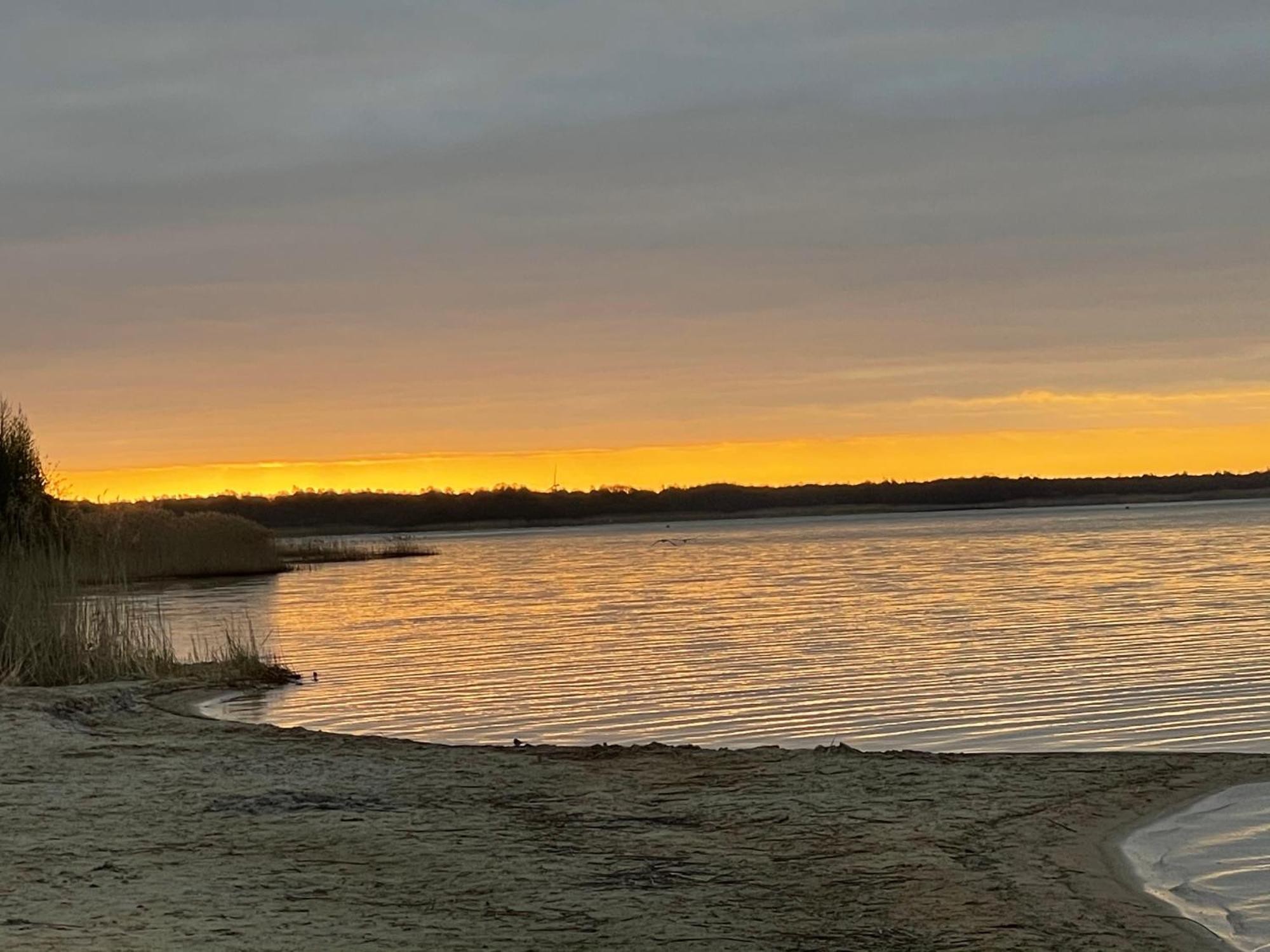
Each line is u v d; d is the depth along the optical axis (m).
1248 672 22.27
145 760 14.05
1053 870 9.34
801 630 31.81
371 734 17.64
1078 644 27.14
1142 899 8.70
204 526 64.38
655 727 18.06
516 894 8.72
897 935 7.90
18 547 24.58
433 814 11.23
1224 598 38.56
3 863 9.55
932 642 28.28
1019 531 120.38
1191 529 104.94
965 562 66.19
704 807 11.42
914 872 9.24
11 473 26.81
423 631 33.81
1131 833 10.43
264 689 22.23
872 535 121.94
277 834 10.51
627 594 48.25
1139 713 18.44
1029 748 15.95
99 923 7.93
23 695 18.36
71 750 14.57
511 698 20.95
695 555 87.50
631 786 12.35
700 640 29.92
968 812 11.06
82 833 10.58
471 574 66.81
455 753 14.40
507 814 11.24
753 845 10.04
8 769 13.47
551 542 133.12
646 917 8.20
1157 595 40.53
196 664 24.38
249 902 8.48
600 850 9.92
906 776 12.59
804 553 85.19
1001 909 8.42
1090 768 12.84
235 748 14.84
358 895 8.67
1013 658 25.03
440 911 8.30
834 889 8.84
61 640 21.78
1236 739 16.31
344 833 10.53
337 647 29.83
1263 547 72.38
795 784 12.30
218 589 53.53
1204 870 9.41
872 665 24.38
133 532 55.91
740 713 19.06
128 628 23.41
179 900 8.52
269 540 66.62
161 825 10.85
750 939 7.81
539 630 33.66
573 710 19.64
